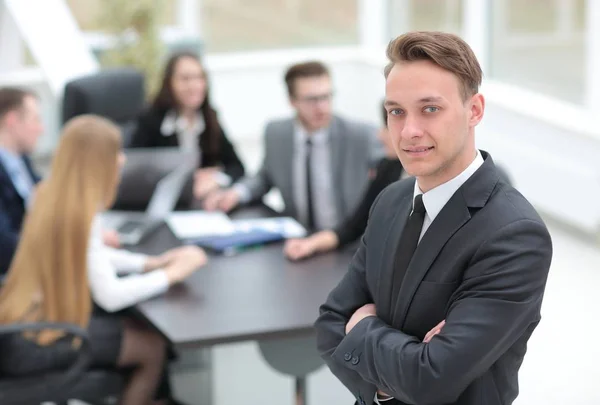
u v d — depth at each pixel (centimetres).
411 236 175
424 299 170
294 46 969
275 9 955
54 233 309
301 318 299
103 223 409
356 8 977
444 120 160
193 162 440
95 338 327
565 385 427
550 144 682
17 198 413
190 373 362
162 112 496
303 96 414
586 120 653
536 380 432
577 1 664
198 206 448
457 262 166
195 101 491
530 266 161
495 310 160
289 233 390
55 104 769
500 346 162
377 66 938
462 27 832
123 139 510
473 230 166
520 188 708
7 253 378
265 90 950
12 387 310
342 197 423
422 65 160
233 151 512
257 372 371
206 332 290
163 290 326
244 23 949
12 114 417
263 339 291
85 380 324
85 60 744
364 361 176
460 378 162
